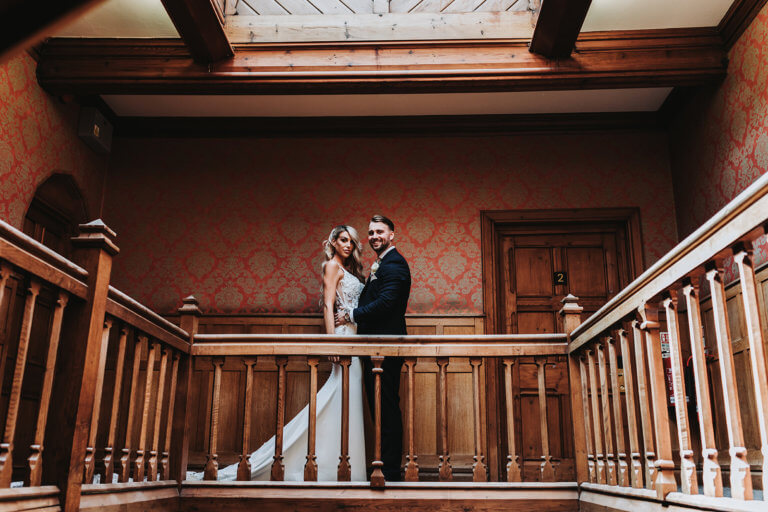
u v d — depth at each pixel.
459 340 3.65
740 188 4.46
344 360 3.60
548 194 5.68
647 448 2.64
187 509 3.35
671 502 2.34
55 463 2.32
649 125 5.76
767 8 4.16
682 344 5.05
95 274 2.55
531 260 5.71
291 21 4.82
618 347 5.36
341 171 5.82
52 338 2.30
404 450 5.09
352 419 3.95
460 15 4.81
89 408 2.47
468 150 5.83
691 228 5.26
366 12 4.86
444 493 3.37
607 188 5.66
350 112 5.75
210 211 5.76
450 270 5.55
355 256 4.54
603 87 4.84
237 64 4.75
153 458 3.17
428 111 5.71
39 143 4.79
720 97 4.77
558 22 4.26
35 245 2.15
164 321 3.28
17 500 2.02
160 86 4.84
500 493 3.39
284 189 5.79
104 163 5.82
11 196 4.44
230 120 5.86
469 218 5.66
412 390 3.57
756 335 1.83
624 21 4.68
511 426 3.57
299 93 4.91
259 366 5.32
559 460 5.25
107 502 2.61
